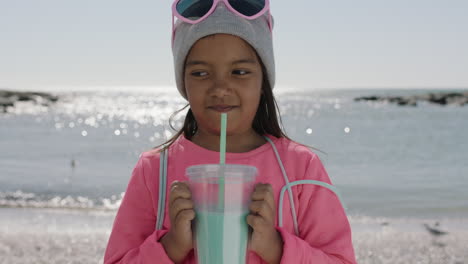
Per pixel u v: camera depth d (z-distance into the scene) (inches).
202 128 78.0
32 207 396.8
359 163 690.2
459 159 732.0
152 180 76.5
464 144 931.3
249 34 71.1
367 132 1173.7
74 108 2373.3
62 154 802.8
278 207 72.9
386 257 269.3
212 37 71.0
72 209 395.2
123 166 673.0
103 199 445.7
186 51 73.6
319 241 72.0
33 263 251.8
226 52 70.5
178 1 76.2
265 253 62.9
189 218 57.4
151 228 75.0
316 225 72.7
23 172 595.2
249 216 58.0
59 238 298.8
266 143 79.2
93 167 657.6
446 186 507.5
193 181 58.4
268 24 78.1
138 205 76.0
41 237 299.7
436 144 938.7
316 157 79.4
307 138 1053.2
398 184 521.0
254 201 58.7
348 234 73.1
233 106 70.4
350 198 451.8
